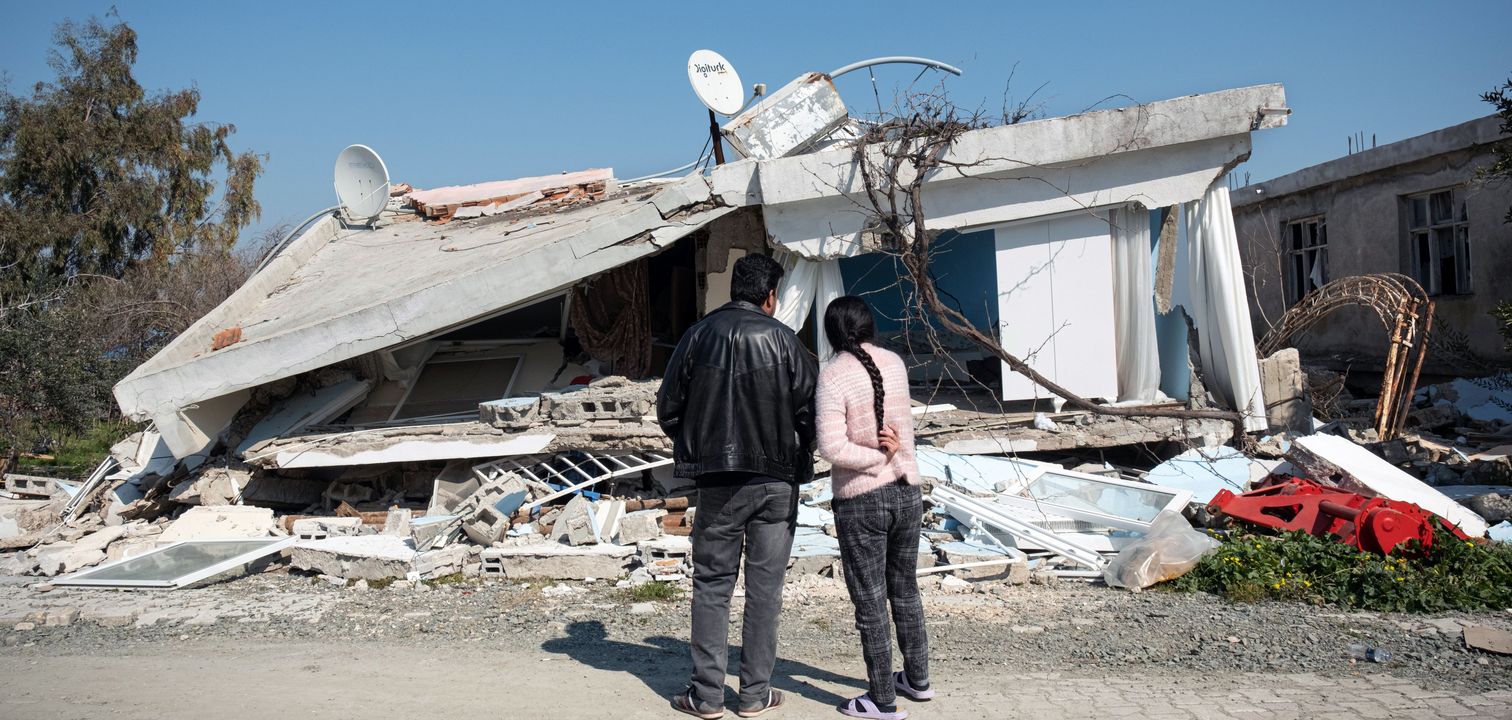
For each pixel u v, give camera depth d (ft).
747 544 12.68
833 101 36.42
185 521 29.37
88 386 51.42
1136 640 17.24
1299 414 31.81
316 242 45.09
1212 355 31.01
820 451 12.01
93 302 68.59
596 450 30.17
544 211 41.42
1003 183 30.76
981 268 42.63
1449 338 45.39
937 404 34.47
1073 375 31.19
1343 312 53.26
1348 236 52.01
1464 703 13.23
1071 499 27.40
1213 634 17.46
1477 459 31.86
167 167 99.35
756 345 12.28
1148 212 30.73
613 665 15.64
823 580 22.47
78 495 35.60
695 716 12.56
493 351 37.81
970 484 28.32
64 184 92.89
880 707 12.42
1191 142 29.50
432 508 30.89
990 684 14.29
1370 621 18.40
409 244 42.39
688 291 40.93
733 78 38.78
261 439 32.60
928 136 29.89
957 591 21.57
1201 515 25.71
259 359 31.45
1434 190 46.47
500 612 20.66
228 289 84.23
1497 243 42.93
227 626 20.18
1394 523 21.85
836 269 32.68
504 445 30.58
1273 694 13.73
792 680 14.49
